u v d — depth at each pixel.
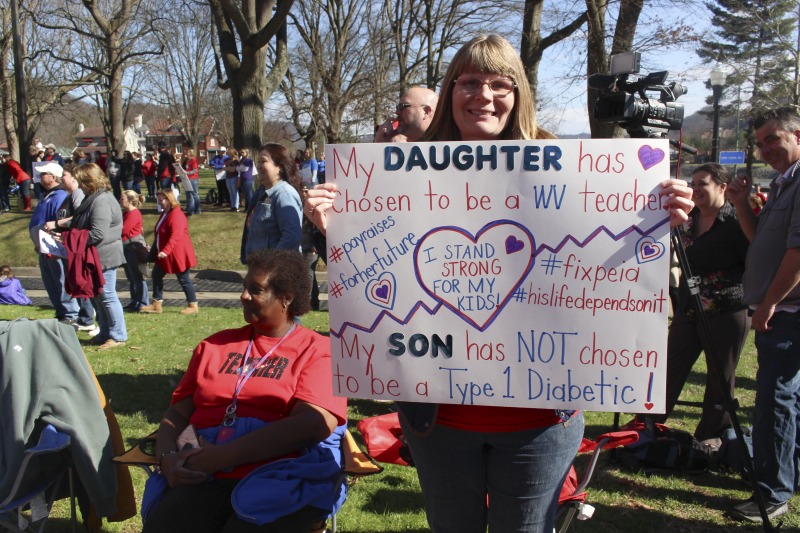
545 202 1.99
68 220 7.63
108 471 3.13
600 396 2.00
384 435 3.62
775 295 3.31
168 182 21.66
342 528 3.53
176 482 2.60
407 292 2.07
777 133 3.45
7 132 33.84
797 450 3.85
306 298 2.98
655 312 1.96
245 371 2.85
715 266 4.20
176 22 26.75
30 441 3.02
